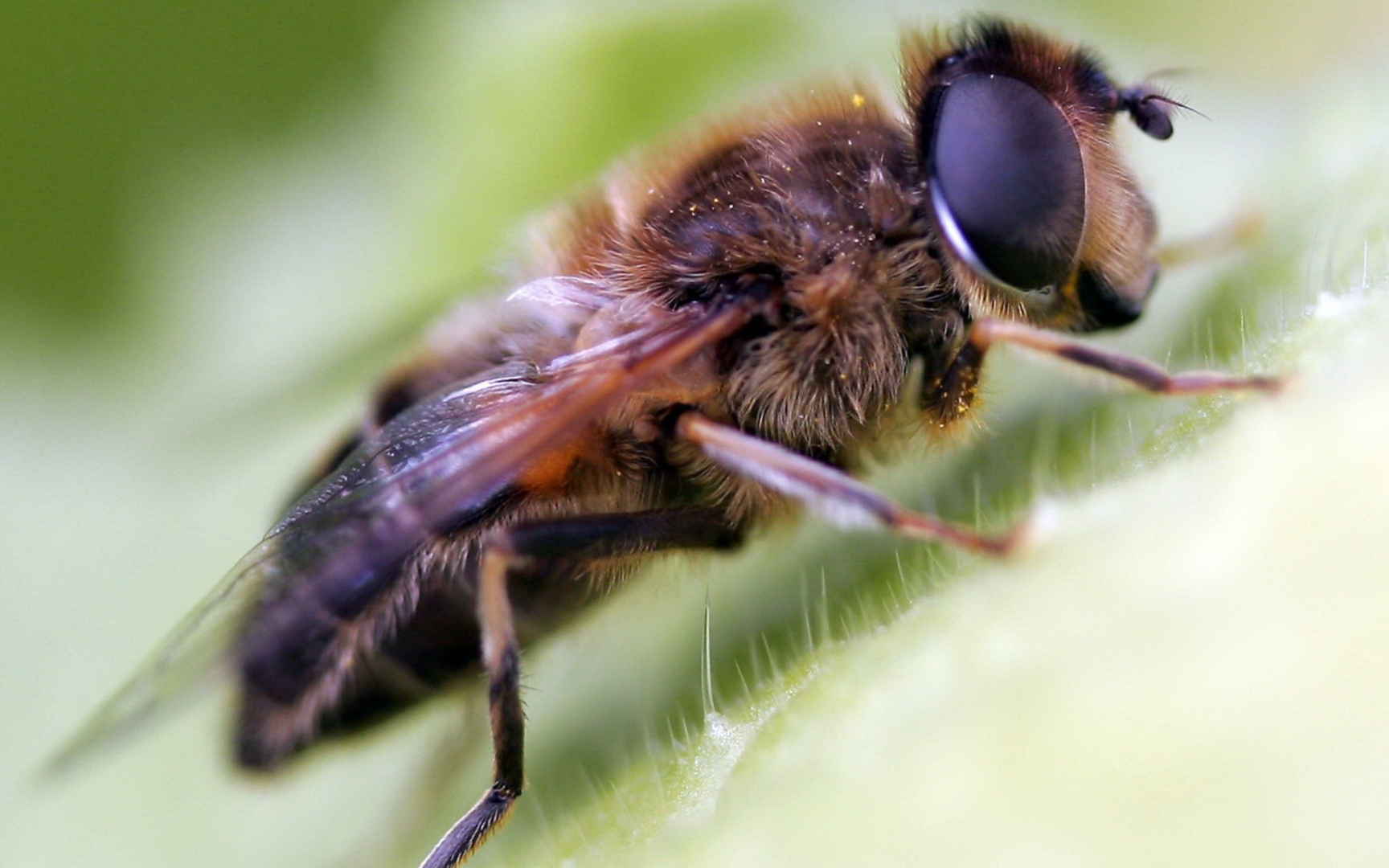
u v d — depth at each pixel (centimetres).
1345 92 6
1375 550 5
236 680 6
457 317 6
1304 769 5
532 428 6
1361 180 6
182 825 6
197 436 6
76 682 6
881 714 5
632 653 6
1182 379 5
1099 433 5
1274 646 5
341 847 6
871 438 6
